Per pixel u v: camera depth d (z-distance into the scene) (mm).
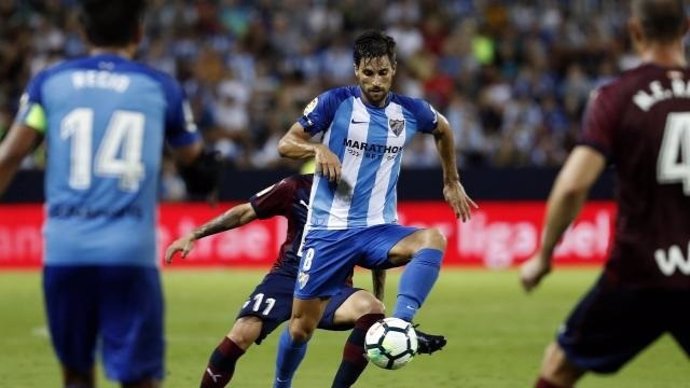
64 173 18812
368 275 63594
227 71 85188
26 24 89125
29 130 19188
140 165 18844
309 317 26969
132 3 19359
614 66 87875
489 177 68750
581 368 18875
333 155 26375
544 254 18328
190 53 87125
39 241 69000
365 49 26750
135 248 18688
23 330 43781
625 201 18484
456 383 31844
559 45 88312
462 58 88250
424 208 68500
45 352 38062
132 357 18609
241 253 69000
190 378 32656
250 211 28062
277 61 86938
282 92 82188
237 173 68688
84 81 19016
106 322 18766
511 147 78500
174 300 53312
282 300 27188
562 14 93125
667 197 18281
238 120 81625
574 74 84312
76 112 18859
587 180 18156
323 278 26891
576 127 82625
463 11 92812
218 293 56188
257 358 36562
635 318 18438
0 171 19203
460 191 28953
